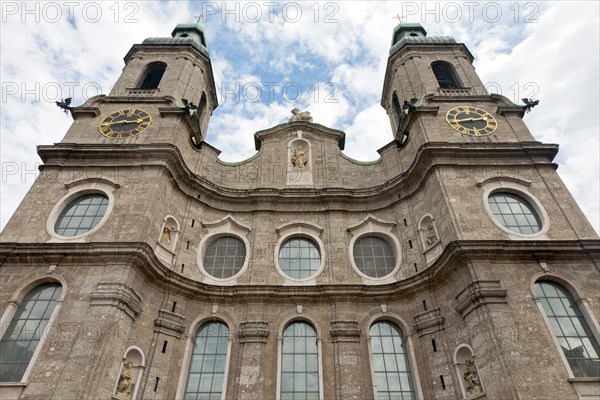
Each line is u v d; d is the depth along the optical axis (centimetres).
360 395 1717
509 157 2217
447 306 1841
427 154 2231
